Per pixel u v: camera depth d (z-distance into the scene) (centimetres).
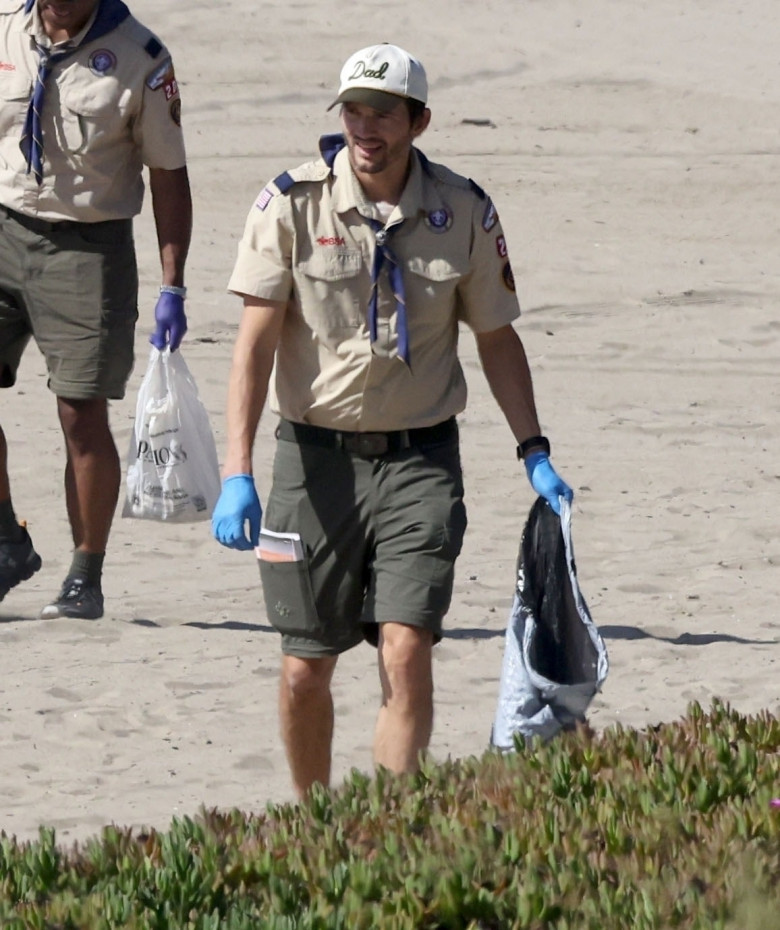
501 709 1794
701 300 5675
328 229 1878
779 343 5228
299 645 1961
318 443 1934
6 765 2292
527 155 7469
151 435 2747
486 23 9194
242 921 1332
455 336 1969
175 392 2756
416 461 1923
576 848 1448
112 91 2677
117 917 1351
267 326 1902
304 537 1942
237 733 2409
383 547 1920
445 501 1917
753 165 7325
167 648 2761
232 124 7744
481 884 1393
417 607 1889
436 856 1432
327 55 8644
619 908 1335
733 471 3975
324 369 1911
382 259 1878
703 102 8175
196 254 6022
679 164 7338
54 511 3597
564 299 5653
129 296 2795
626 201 6875
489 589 3094
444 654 2739
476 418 4397
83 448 2834
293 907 1380
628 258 6159
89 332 2761
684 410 4553
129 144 2734
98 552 2900
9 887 1419
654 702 2517
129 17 2709
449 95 8250
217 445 4072
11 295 2811
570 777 1606
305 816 1577
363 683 2602
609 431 4328
